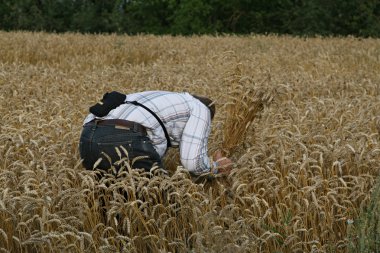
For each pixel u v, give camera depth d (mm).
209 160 5523
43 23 43719
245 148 6203
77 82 11320
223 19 42812
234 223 5016
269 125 7023
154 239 5340
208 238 4965
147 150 5301
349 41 23594
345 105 8656
